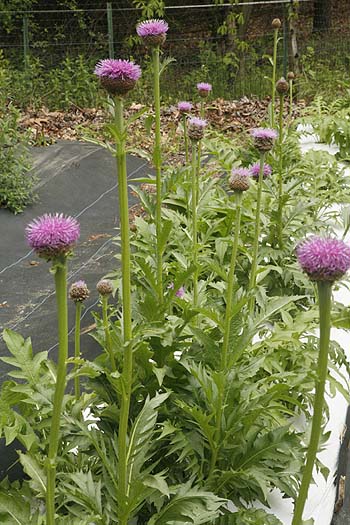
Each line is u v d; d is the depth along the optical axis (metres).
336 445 3.34
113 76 2.00
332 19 18.36
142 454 2.45
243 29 15.43
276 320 4.22
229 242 4.19
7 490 2.64
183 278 2.75
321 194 6.05
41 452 2.85
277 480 2.73
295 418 3.41
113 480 2.42
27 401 2.72
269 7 16.83
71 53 15.24
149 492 2.34
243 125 11.23
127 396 2.21
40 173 7.94
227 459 2.77
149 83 13.25
